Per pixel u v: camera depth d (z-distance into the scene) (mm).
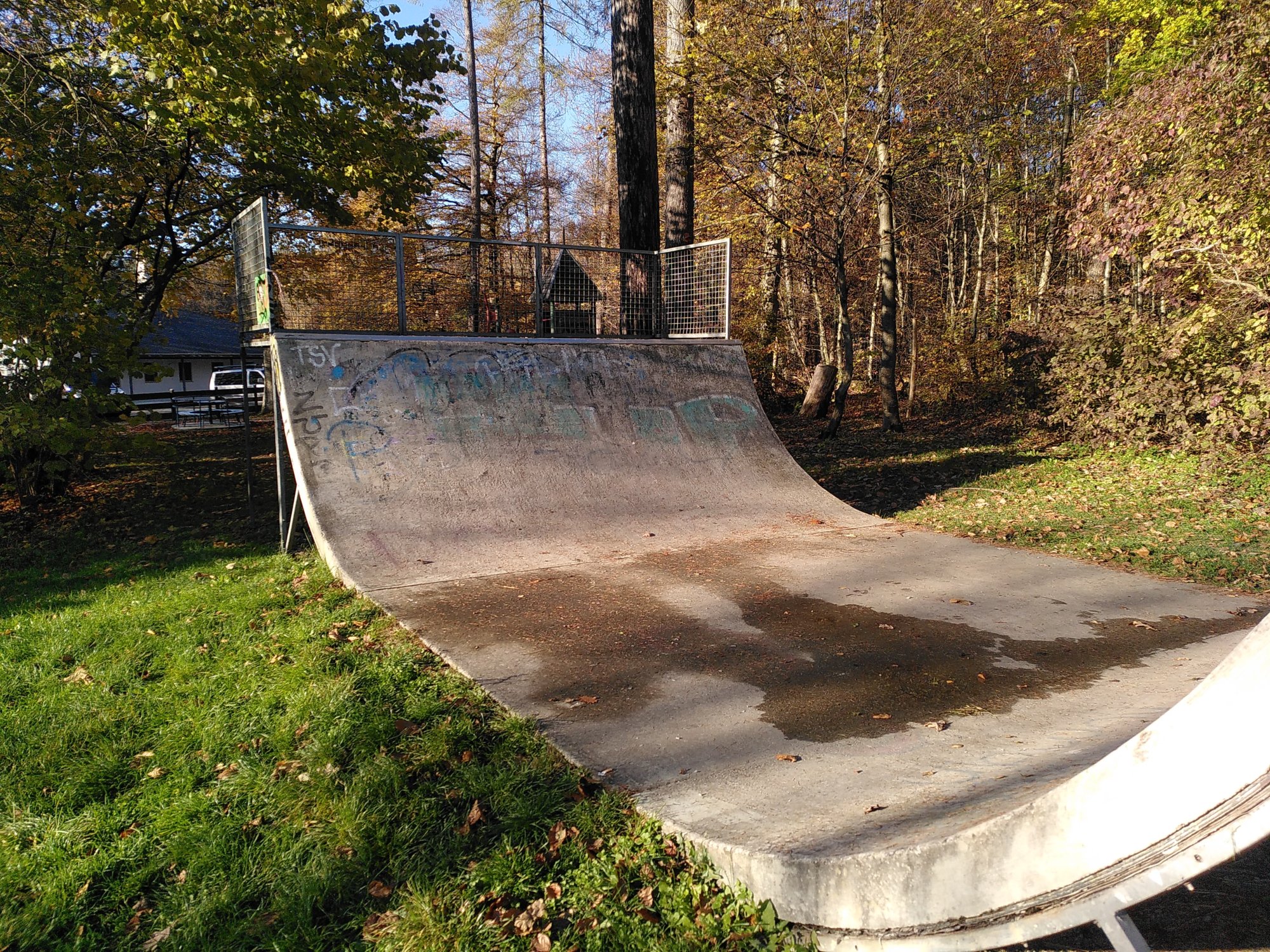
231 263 14180
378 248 9508
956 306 26125
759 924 2395
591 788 3158
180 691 4039
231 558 7047
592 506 7730
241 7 9234
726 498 8523
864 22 13273
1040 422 14039
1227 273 9742
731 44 13078
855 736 3576
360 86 10828
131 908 2588
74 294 8172
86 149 9859
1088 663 4484
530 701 3965
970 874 1906
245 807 3043
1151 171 9641
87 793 3172
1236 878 2633
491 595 5742
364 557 6270
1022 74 17844
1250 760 1401
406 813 2980
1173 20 12914
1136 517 8438
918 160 14867
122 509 9758
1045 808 1755
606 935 2402
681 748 3467
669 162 13906
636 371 9375
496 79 23984
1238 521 7996
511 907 2535
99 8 9164
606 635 4949
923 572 6496
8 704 3969
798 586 6059
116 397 8891
